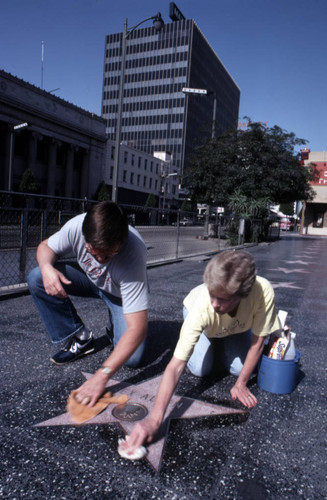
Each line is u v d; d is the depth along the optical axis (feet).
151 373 7.98
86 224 5.17
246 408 6.81
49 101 103.81
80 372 7.95
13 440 5.51
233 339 7.59
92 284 8.39
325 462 5.38
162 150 257.75
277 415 6.63
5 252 16.25
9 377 7.61
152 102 260.62
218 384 7.74
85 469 4.94
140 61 264.11
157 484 4.72
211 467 5.11
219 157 64.23
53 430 5.81
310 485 4.86
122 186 153.89
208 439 5.78
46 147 111.14
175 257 32.14
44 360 8.55
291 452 5.57
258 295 6.17
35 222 16.66
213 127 66.59
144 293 6.16
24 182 81.76
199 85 271.08
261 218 66.69
